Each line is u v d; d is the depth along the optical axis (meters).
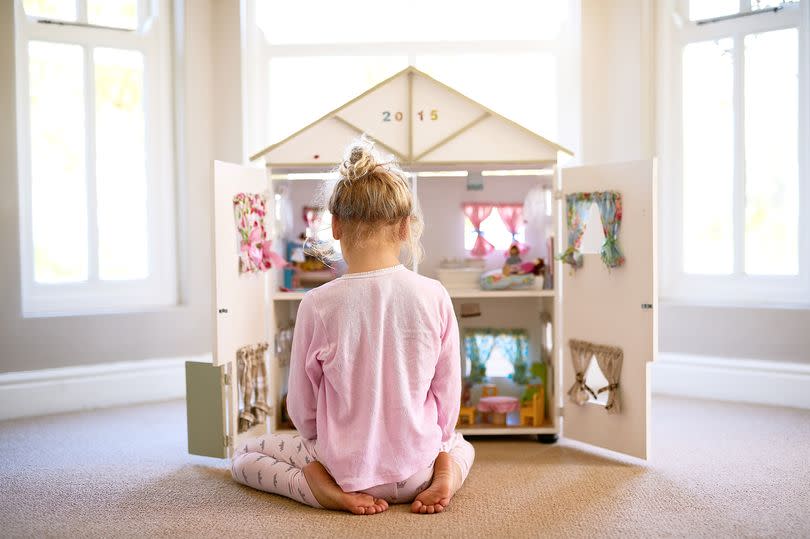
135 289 3.67
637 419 2.56
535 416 2.90
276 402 2.98
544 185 3.13
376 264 2.08
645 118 3.59
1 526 2.02
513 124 2.81
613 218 2.62
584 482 2.36
